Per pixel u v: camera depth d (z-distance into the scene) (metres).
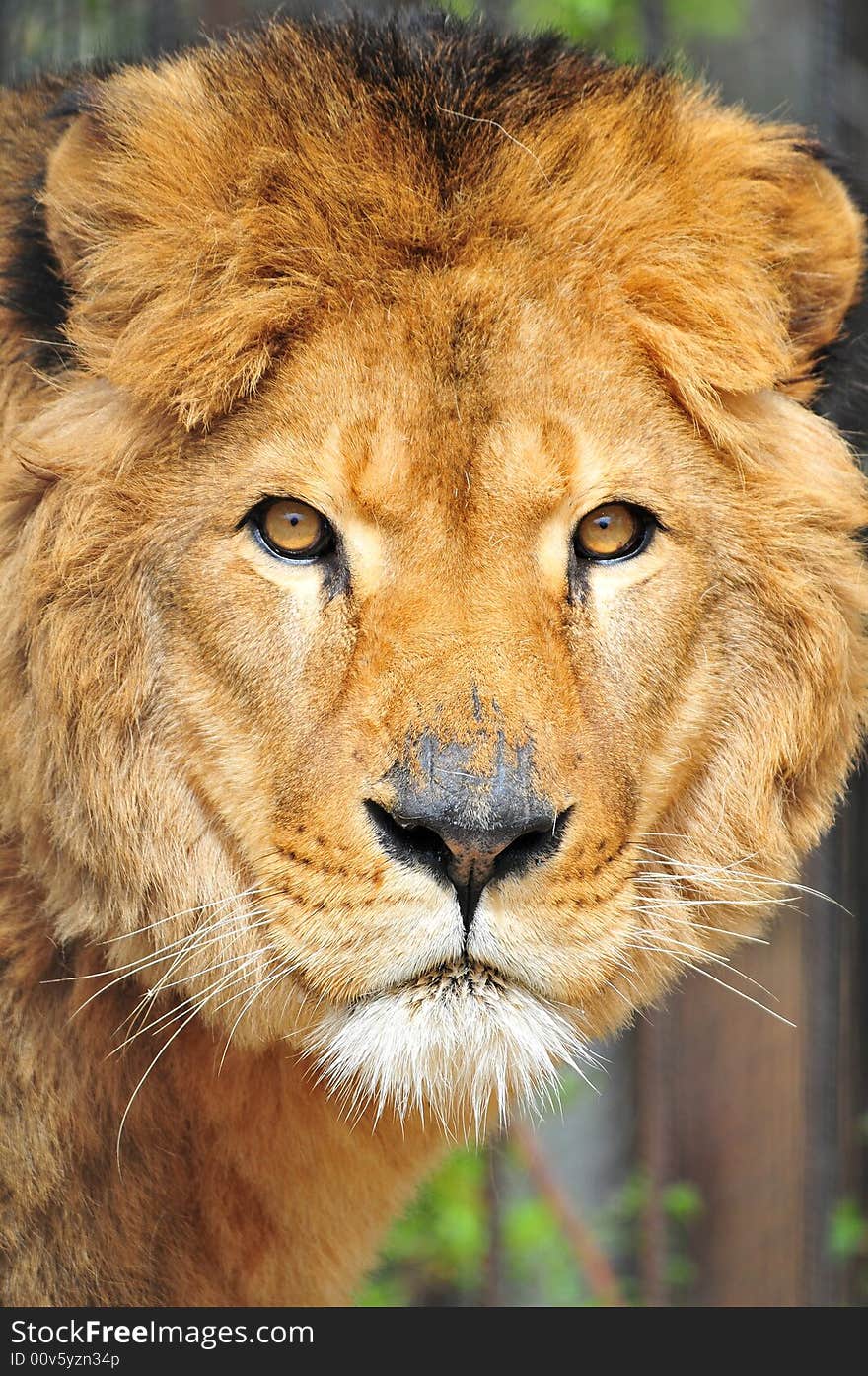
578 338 5.81
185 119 6.11
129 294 5.93
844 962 12.18
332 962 5.55
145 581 5.89
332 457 5.59
